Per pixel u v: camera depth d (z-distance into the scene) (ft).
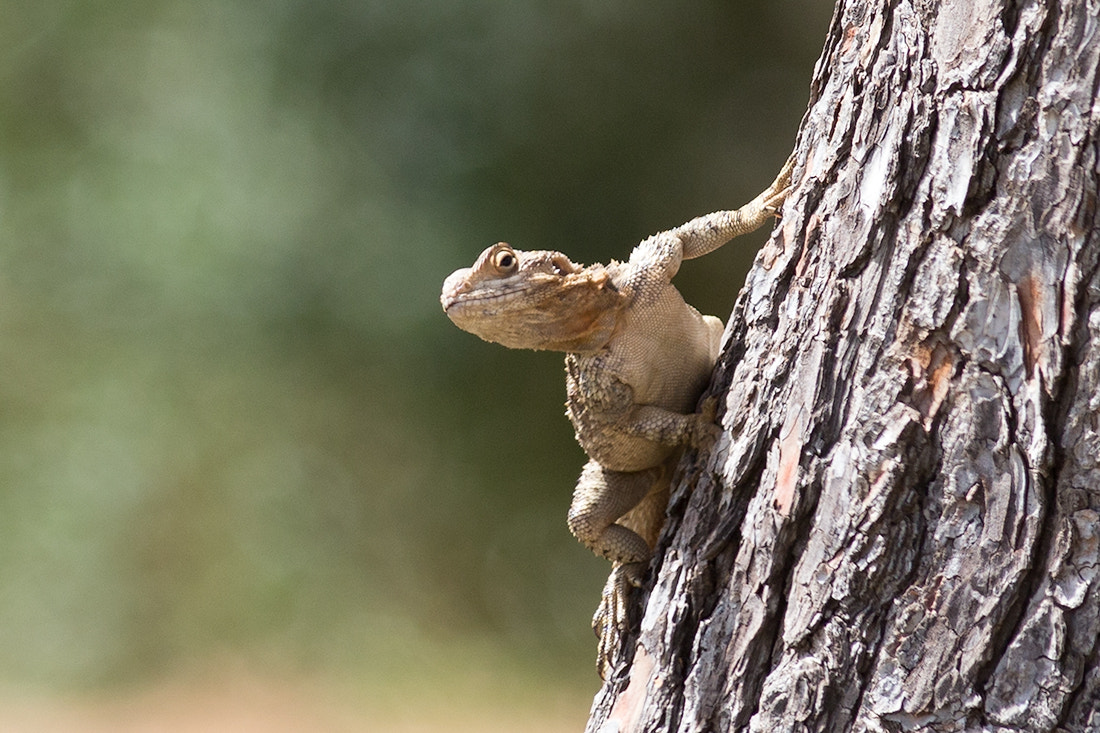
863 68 11.55
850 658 10.85
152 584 50.80
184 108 55.93
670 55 50.67
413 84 50.96
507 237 50.65
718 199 51.49
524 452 54.03
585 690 45.16
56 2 58.44
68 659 48.08
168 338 54.54
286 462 53.06
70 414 54.90
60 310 56.59
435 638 48.78
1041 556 9.97
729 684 11.72
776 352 11.98
